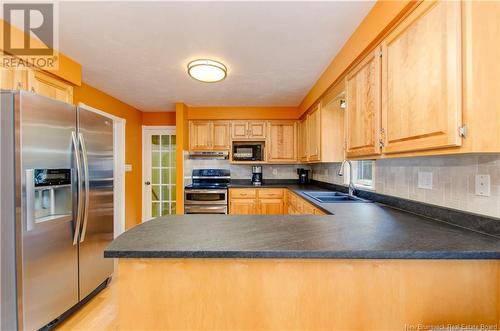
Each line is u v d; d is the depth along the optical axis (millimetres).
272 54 2188
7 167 1494
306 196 2641
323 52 2148
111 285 2422
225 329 1015
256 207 3883
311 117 3301
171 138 4539
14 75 1758
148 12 1585
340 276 1002
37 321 1610
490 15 916
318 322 1007
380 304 997
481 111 910
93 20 1671
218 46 2045
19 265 1505
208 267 1015
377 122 1486
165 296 1018
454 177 1334
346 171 2910
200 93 3363
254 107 4105
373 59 1553
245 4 1515
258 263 1011
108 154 2375
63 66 2158
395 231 1212
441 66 996
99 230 2225
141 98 3604
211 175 4496
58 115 1755
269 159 4168
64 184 1803
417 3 1132
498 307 975
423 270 992
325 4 1510
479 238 1096
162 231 1219
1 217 1497
